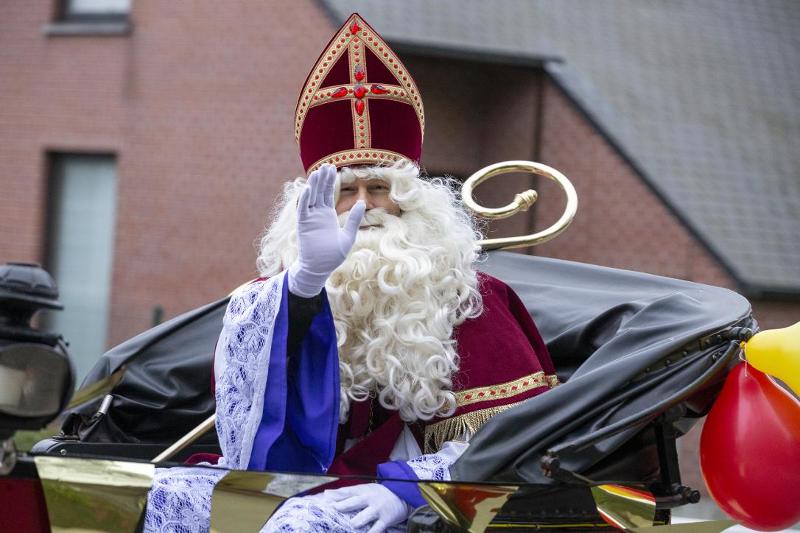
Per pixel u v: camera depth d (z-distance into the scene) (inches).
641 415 159.9
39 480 147.6
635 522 167.2
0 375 135.8
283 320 161.9
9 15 821.2
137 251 778.8
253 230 745.6
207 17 762.2
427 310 179.3
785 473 166.2
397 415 178.1
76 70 801.6
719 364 165.6
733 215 738.8
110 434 215.2
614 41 861.2
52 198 816.3
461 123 775.1
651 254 729.6
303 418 165.8
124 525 149.7
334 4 729.6
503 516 160.7
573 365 201.5
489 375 178.9
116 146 786.8
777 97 885.2
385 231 183.9
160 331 216.8
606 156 749.3
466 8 793.6
